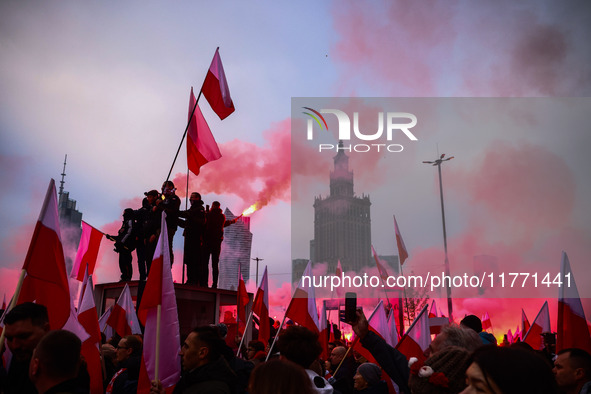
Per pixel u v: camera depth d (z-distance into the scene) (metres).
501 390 2.23
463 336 3.90
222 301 13.43
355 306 4.42
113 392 5.86
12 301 4.49
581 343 5.46
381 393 5.76
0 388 3.81
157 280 5.78
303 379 2.95
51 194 4.88
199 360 4.39
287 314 8.00
